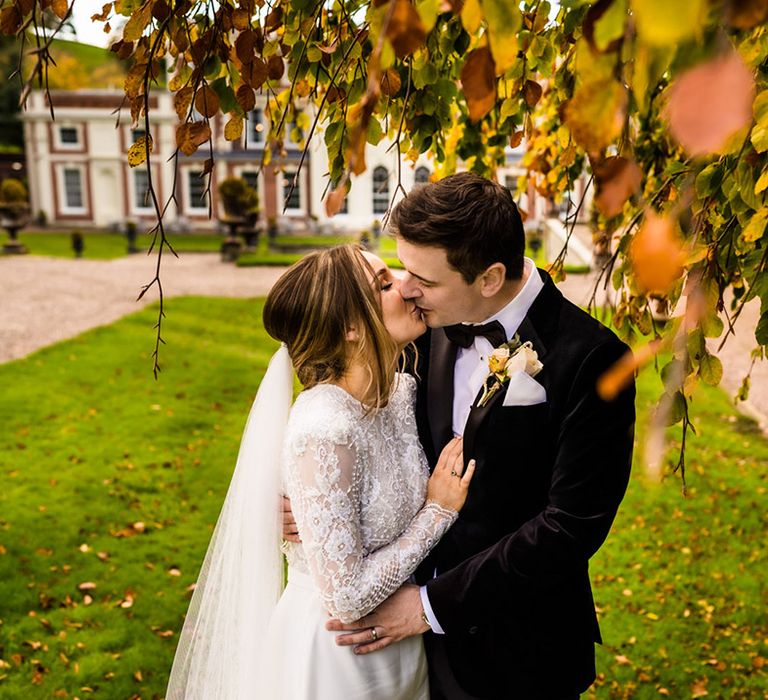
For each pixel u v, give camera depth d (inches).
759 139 46.9
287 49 78.9
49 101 45.5
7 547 179.9
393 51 27.2
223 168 1206.3
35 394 307.0
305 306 65.0
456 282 62.2
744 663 141.1
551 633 69.4
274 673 68.2
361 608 62.1
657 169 112.8
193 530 194.5
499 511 67.4
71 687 131.5
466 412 72.3
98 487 217.5
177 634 148.3
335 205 28.5
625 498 214.5
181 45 64.2
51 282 634.8
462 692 72.6
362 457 64.0
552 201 126.5
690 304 47.4
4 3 55.7
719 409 298.0
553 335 65.6
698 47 24.2
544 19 65.9
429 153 110.3
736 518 202.7
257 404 71.5
